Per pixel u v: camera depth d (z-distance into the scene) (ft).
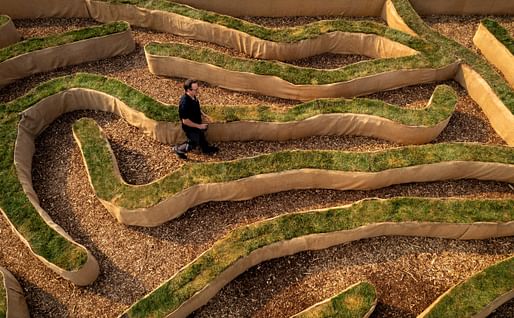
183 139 36.91
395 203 31.89
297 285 30.25
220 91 40.73
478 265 30.91
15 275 30.45
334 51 43.78
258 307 29.37
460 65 40.16
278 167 33.40
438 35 42.47
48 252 29.43
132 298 29.55
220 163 33.71
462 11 46.91
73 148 37.19
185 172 33.24
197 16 43.60
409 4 45.09
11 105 36.86
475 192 34.32
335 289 29.99
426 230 31.55
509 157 33.94
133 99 37.47
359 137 37.63
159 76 41.75
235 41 43.27
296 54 42.57
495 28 42.86
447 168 33.81
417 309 28.96
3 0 44.52
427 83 41.09
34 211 31.45
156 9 44.16
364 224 30.94
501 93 37.70
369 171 33.17
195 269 29.17
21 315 28.19
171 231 32.60
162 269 30.78
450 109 36.63
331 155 34.09
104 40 41.73
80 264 28.73
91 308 29.25
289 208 33.71
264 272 30.86
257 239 30.50
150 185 32.63
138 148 37.01
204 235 32.40
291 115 36.45
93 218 33.17
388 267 30.86
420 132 35.73
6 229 32.50
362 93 40.01
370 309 27.55
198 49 40.81
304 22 46.73
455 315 27.22
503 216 31.19
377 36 42.01
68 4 45.44
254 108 36.99
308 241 30.81
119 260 31.17
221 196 33.58
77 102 39.27
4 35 42.34
